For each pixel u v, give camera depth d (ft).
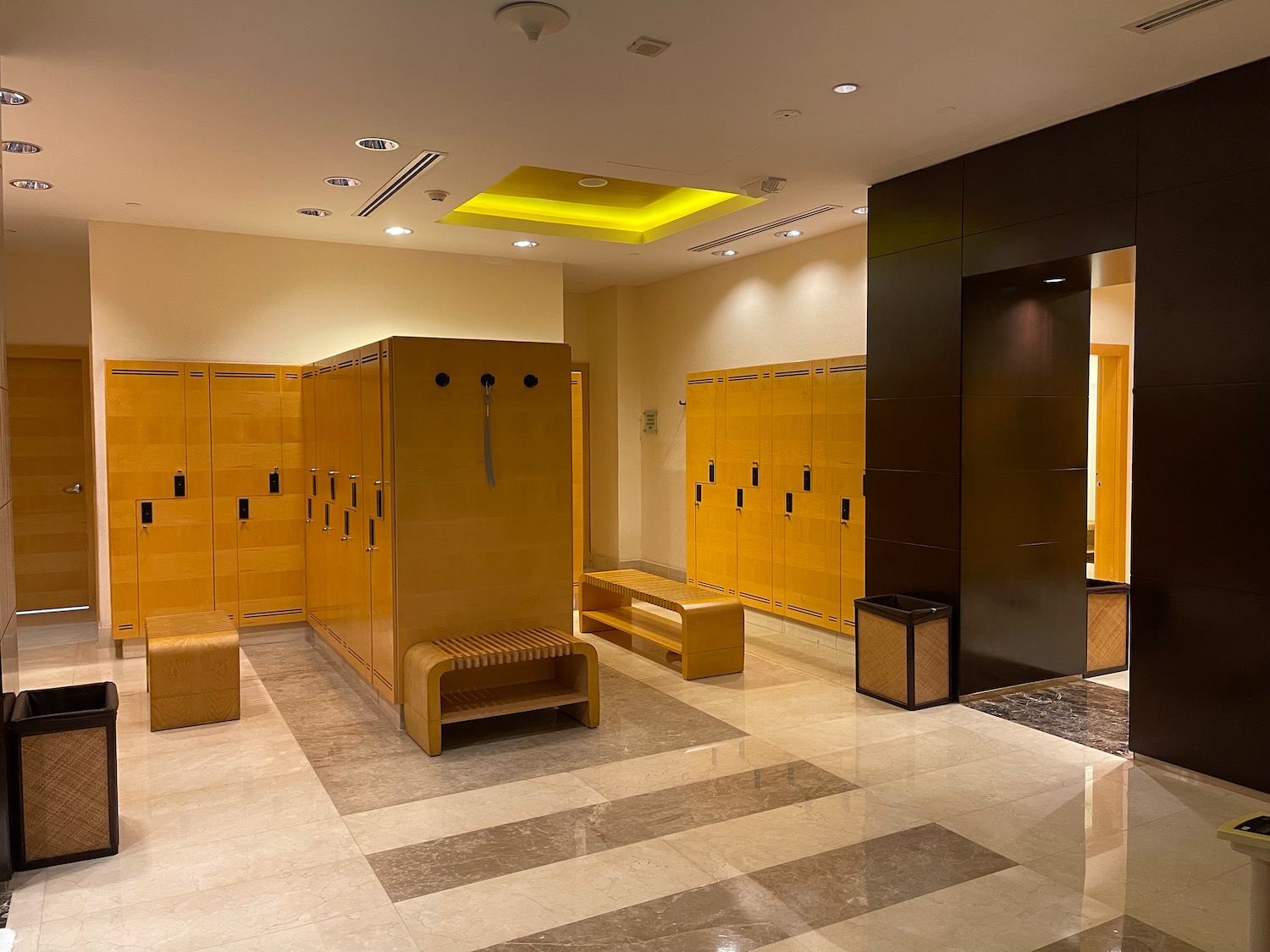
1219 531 13.48
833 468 22.29
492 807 13.35
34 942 9.82
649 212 25.39
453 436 16.96
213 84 13.61
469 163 17.78
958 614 18.03
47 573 27.66
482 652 15.98
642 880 11.09
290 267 24.30
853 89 14.03
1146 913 10.25
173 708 17.11
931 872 11.25
